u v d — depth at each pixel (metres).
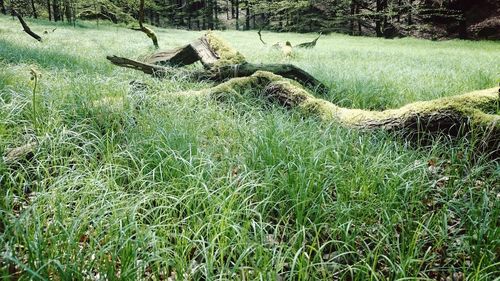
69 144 4.44
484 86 8.62
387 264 3.15
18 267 2.80
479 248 3.06
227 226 3.01
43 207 3.30
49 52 11.60
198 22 56.59
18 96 5.44
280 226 3.47
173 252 2.83
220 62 8.10
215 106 6.14
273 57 15.40
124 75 8.51
